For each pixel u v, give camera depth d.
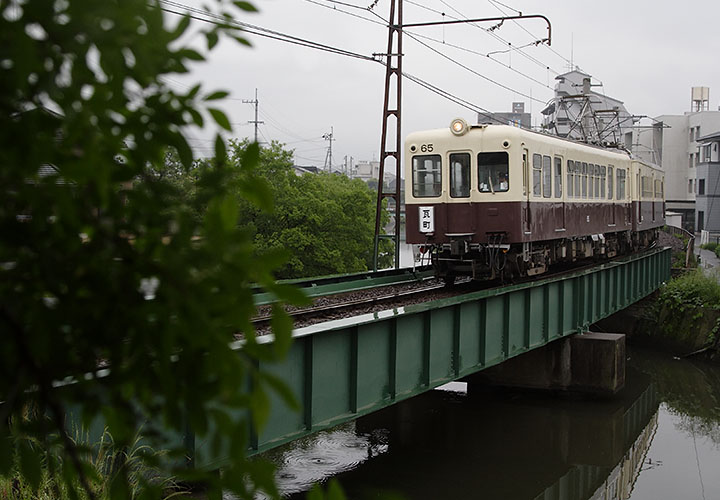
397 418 15.91
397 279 17.98
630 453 14.84
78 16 1.20
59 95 1.23
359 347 9.52
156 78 1.30
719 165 56.12
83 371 1.40
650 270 26.39
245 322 1.34
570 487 12.53
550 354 17.94
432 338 11.32
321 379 8.88
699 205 58.66
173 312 1.31
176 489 5.09
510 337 13.98
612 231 23.59
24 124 1.25
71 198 1.29
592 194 21.20
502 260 16.14
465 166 15.85
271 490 1.36
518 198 15.44
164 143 1.37
